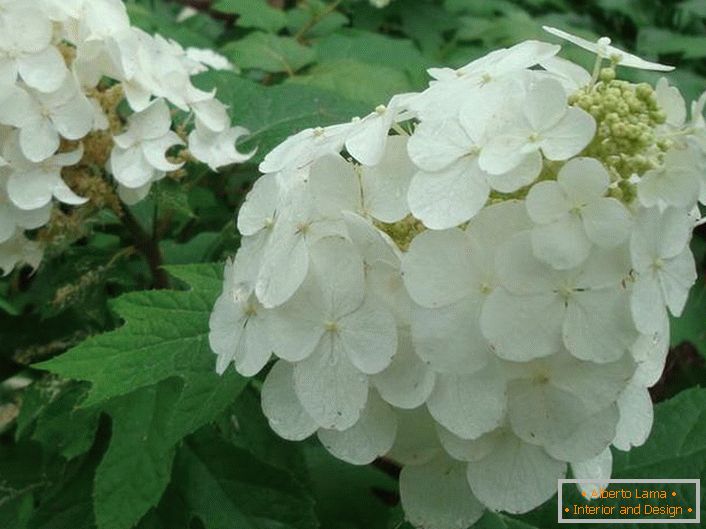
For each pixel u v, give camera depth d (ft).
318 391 0.85
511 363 0.81
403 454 0.89
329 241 0.84
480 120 0.82
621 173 0.82
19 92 1.20
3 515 1.37
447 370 0.80
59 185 1.23
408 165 0.86
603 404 0.81
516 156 0.79
